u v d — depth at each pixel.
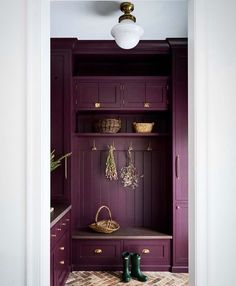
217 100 1.23
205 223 1.21
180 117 2.92
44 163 1.26
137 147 3.27
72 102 2.97
